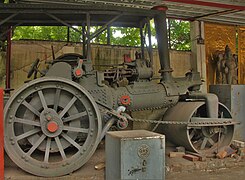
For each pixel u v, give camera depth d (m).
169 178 4.62
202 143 5.49
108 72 5.40
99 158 5.21
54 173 4.35
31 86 4.51
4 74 6.73
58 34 10.90
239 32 9.05
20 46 6.82
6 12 5.08
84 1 6.86
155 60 7.79
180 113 5.48
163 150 2.79
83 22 6.24
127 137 2.72
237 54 9.02
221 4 7.12
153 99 5.59
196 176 4.73
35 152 5.33
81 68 4.96
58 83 4.60
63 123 4.77
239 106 6.09
